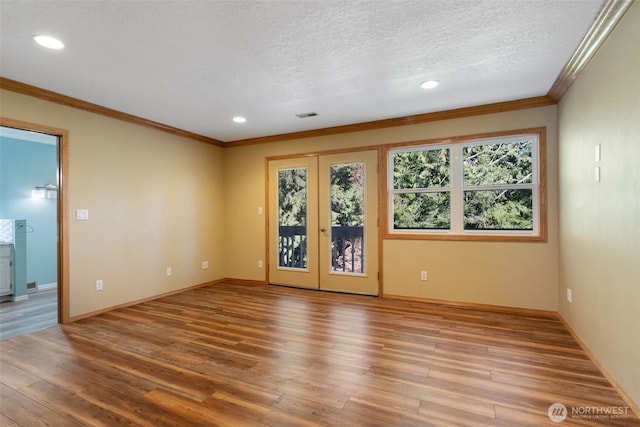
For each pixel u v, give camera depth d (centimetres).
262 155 520
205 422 176
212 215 529
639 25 174
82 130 357
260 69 277
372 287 442
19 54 247
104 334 306
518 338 289
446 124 397
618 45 198
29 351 269
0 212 476
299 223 497
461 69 280
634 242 182
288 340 289
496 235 375
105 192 379
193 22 207
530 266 360
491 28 218
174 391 207
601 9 197
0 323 341
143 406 192
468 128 387
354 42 235
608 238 215
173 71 279
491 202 384
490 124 376
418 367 236
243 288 498
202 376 226
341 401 195
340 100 354
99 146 373
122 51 244
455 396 199
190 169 491
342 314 362
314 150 480
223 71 280
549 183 351
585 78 257
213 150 534
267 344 280
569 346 271
